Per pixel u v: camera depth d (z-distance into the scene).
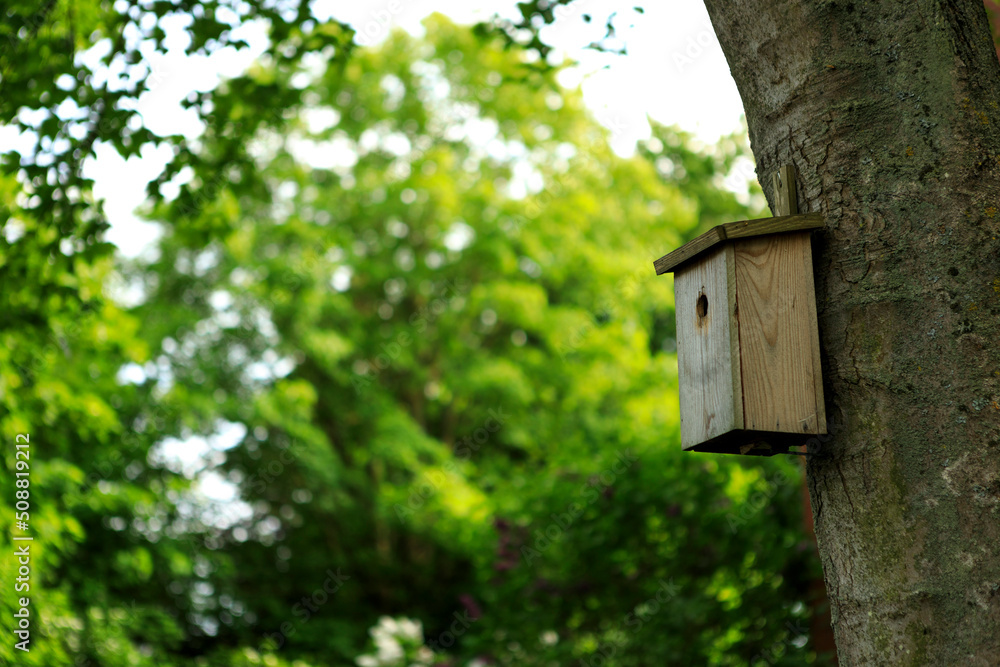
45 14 5.31
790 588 6.73
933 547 2.25
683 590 7.07
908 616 2.25
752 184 14.50
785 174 2.64
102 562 10.34
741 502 7.09
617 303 14.38
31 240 5.77
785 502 6.90
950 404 2.30
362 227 15.03
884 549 2.31
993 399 2.27
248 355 14.18
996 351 2.30
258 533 15.04
